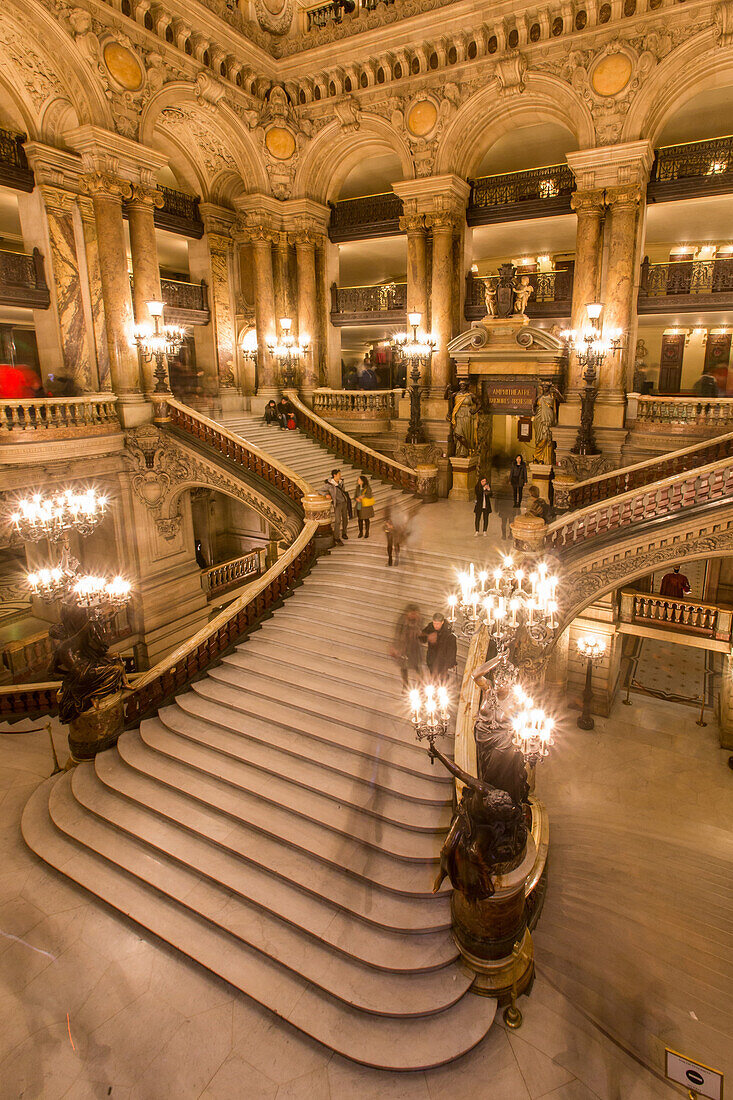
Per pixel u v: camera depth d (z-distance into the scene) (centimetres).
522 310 1587
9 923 710
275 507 1481
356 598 1164
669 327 1958
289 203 1905
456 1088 546
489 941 618
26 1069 561
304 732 897
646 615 1477
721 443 1206
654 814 1174
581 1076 553
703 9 1306
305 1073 559
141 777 895
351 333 2664
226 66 1703
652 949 748
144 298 1591
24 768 1002
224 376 2098
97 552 1691
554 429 1577
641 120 1407
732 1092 529
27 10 1249
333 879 711
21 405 1327
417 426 1756
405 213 1747
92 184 1442
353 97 1752
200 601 1858
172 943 677
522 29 1489
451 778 785
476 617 721
